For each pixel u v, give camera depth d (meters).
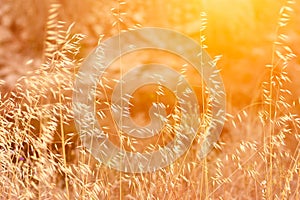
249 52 6.62
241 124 5.45
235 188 4.39
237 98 6.12
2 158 3.94
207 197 3.86
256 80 6.25
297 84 6.01
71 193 4.34
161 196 3.96
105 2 6.76
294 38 6.60
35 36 6.45
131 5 6.98
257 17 6.94
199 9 7.07
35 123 4.84
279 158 4.44
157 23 7.06
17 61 6.09
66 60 4.03
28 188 3.95
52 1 6.72
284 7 4.26
